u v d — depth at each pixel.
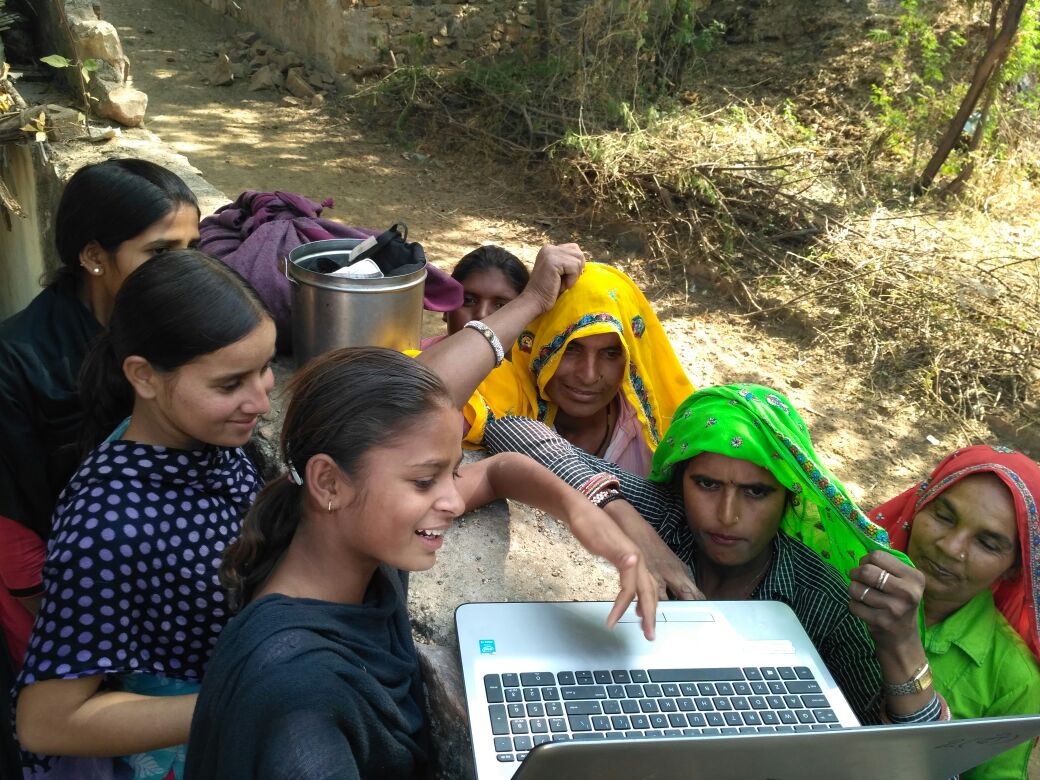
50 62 4.29
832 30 8.04
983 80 6.55
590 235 6.57
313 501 1.10
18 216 4.43
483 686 1.24
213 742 1.02
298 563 1.14
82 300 1.93
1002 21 6.61
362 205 6.56
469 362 1.72
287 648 1.02
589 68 7.42
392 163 7.25
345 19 8.01
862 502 4.37
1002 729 1.05
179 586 1.38
